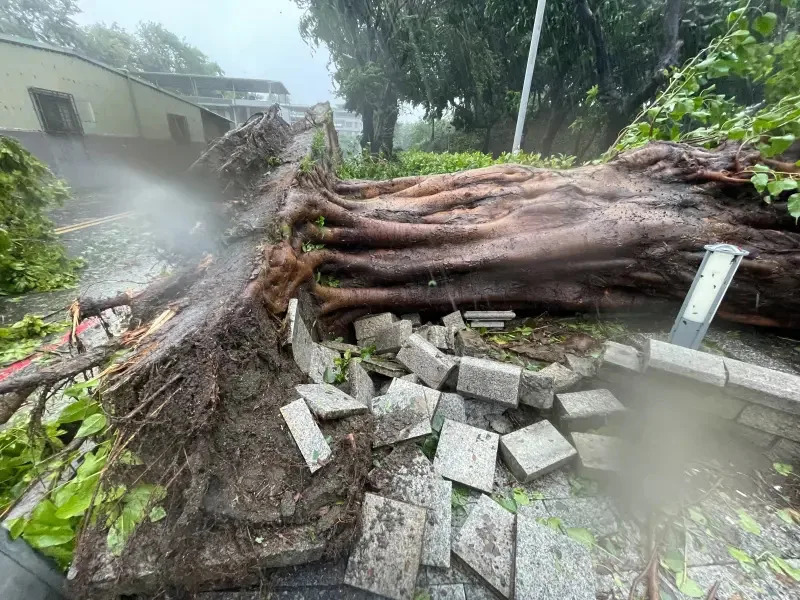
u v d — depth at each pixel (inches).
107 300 102.7
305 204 149.8
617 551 84.5
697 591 77.0
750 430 104.9
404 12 569.3
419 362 121.7
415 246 171.5
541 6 370.6
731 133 161.9
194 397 75.4
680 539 86.9
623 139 250.4
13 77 460.8
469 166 351.3
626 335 156.6
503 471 102.0
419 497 84.3
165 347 79.5
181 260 143.9
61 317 189.2
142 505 69.6
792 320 157.1
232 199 166.2
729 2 414.6
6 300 214.4
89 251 281.0
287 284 124.0
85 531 68.5
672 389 110.0
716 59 193.5
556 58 608.4
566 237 161.0
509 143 850.8
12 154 232.2
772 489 100.3
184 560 66.2
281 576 73.1
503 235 170.4
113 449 68.9
